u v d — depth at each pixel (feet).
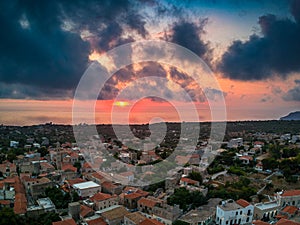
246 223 266.57
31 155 536.42
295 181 372.17
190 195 299.79
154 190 360.48
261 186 367.86
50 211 277.64
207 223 263.08
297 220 262.06
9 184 342.85
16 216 250.16
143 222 237.45
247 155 540.93
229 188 354.54
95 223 252.83
